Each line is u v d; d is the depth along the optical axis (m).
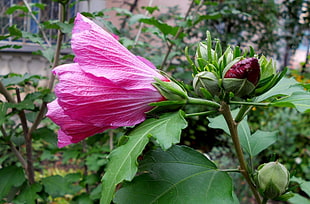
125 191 0.21
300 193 0.85
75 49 0.19
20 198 0.45
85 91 0.19
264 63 0.20
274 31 1.12
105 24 0.44
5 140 0.45
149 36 0.91
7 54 0.99
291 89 0.25
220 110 0.21
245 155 0.77
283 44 1.12
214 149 0.78
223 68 0.20
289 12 1.04
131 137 0.18
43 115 0.45
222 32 1.01
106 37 0.20
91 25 0.20
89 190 0.70
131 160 0.17
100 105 0.19
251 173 0.24
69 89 0.19
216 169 0.23
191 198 0.20
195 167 0.23
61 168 1.04
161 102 0.19
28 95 0.43
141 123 0.20
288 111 0.91
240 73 0.18
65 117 0.20
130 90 0.20
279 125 0.89
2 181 0.43
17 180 0.44
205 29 0.91
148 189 0.21
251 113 0.95
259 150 0.28
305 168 0.82
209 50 0.21
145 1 1.11
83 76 0.19
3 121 0.39
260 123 0.93
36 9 1.01
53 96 0.43
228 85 0.19
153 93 0.20
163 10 1.11
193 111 0.80
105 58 0.19
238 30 0.98
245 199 0.79
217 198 0.20
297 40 1.05
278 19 1.09
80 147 0.61
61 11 0.44
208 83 0.20
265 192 0.22
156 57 0.63
